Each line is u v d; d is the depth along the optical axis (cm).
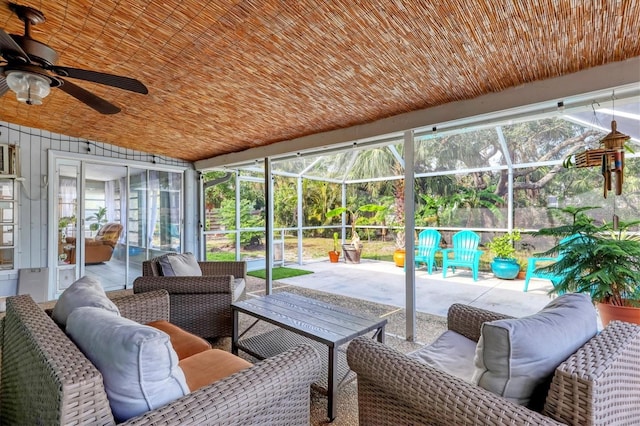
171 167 630
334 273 681
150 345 114
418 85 281
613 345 119
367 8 190
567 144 437
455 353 182
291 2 190
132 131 467
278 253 772
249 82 296
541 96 260
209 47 242
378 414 145
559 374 103
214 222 692
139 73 283
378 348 149
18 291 455
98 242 539
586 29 197
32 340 129
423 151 577
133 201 580
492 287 521
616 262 276
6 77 190
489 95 288
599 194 403
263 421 128
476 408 106
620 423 110
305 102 334
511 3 179
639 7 175
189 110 373
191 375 162
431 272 614
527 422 97
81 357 114
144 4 199
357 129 393
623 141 239
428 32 208
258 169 718
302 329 228
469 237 576
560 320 130
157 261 361
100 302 168
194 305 316
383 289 543
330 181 853
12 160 452
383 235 797
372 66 255
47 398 102
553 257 426
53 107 388
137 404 111
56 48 245
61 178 498
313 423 200
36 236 474
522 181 513
